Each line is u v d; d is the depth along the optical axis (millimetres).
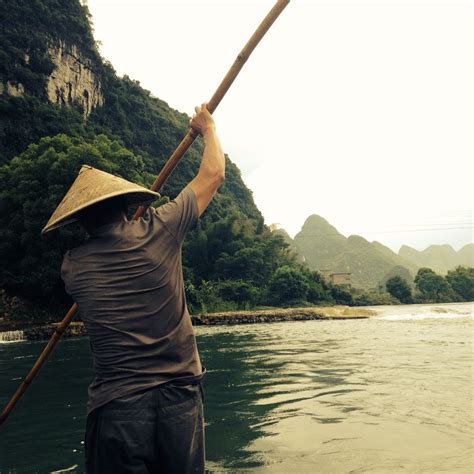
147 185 30375
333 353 7477
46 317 23031
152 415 1150
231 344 10188
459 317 21000
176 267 1274
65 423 3428
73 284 1233
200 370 1261
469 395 3781
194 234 39906
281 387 4492
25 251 24281
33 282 22734
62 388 5012
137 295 1194
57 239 22875
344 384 4504
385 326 15492
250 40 1495
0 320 21234
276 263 45688
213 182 1396
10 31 41906
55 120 40531
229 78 1517
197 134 1544
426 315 24453
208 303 31000
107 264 1213
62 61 47375
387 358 6500
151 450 1156
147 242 1232
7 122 37531
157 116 68688
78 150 24484
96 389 1203
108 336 1183
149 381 1162
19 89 41344
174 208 1305
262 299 36281
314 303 41156
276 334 13461
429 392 3941
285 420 3195
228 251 39375
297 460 2381
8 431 3236
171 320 1223
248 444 2689
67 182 23922
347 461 2340
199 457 1232
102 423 1167
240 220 48000
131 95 66500
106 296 1193
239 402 3867
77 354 9273
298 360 6699
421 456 2377
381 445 2574
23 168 25359
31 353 10148
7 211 24875
